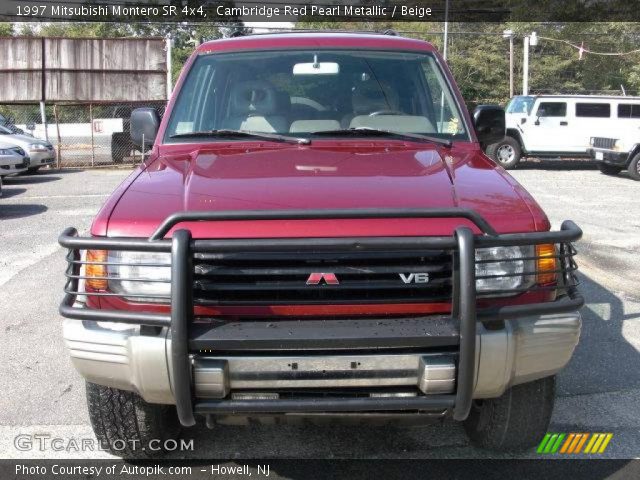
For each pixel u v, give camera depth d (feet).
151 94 77.82
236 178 9.67
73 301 8.81
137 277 8.56
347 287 8.33
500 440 10.48
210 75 13.14
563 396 13.35
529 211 8.96
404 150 11.37
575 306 8.66
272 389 8.22
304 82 12.96
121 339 8.31
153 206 8.87
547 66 102.73
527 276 8.85
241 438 11.64
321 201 8.74
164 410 10.49
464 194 9.15
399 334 8.00
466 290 7.96
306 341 7.93
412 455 11.06
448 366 8.07
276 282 8.35
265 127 12.41
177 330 7.88
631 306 19.27
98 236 8.62
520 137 61.67
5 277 22.30
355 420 8.87
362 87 12.98
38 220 32.58
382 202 8.74
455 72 102.89
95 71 76.79
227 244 7.98
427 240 8.06
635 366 14.92
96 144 78.54
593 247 26.84
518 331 8.44
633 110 61.05
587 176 56.95
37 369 14.74
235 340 7.93
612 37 105.40
